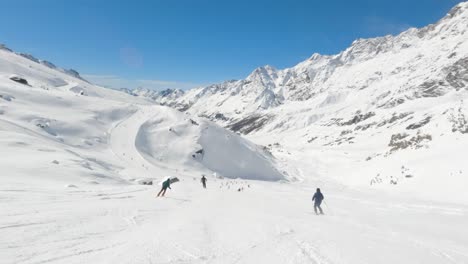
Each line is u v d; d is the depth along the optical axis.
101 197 16.11
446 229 14.71
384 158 71.56
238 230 9.59
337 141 167.50
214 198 22.92
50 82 169.25
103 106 88.00
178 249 6.38
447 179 42.72
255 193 32.84
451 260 7.75
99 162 53.34
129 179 41.00
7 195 12.38
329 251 7.41
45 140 51.78
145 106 99.38
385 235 11.22
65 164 30.78
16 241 5.98
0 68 149.12
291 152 137.00
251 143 102.50
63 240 6.45
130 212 11.82
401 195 42.22
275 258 6.43
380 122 175.25
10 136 40.56
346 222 14.53
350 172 76.38
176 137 82.62
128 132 78.19
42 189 16.12
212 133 87.56
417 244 9.71
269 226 10.84
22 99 73.44
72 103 83.44
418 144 64.50
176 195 22.81
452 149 52.84
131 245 6.45
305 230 10.60
